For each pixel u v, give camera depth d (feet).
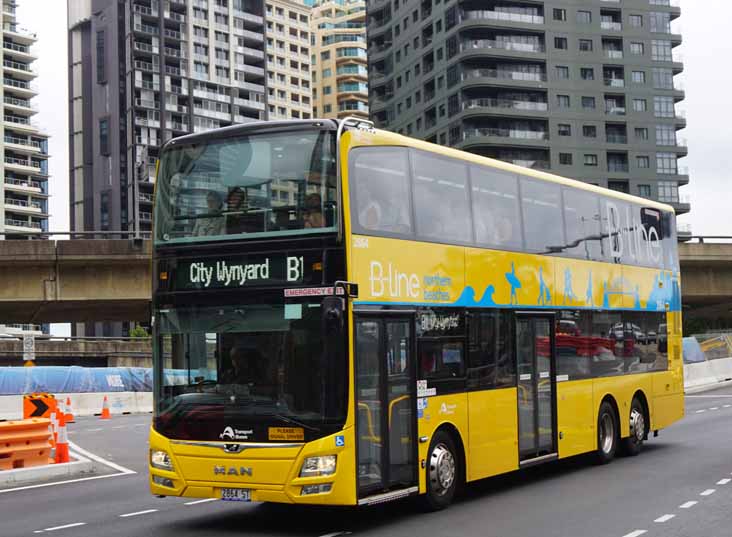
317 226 35.17
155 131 483.92
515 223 48.01
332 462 33.94
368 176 36.96
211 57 512.63
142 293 130.72
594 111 376.68
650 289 64.28
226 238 36.40
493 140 359.66
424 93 391.86
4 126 515.50
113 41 499.10
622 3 384.47
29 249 126.00
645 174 381.60
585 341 54.29
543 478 51.67
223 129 37.47
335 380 34.24
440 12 379.96
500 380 45.24
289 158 36.11
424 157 41.09
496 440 44.52
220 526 37.93
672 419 66.08
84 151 515.50
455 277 42.32
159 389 36.81
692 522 36.96
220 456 35.09
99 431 94.32
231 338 35.70
